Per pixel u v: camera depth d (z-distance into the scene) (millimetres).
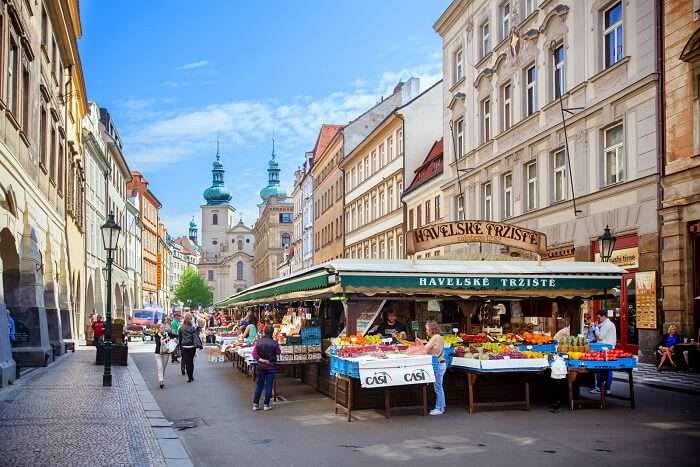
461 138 36562
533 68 28781
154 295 98688
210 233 170750
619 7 23109
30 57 21953
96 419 12453
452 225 14906
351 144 61344
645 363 20797
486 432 11102
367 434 11125
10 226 19047
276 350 14391
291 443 10562
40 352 22734
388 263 14273
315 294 16094
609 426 11531
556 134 26344
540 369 13031
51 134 28219
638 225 21391
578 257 24750
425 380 12531
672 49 20266
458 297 15789
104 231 18656
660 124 20625
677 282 19625
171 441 10562
